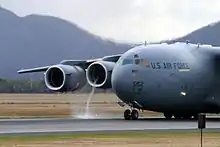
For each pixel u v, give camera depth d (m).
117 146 72.38
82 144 73.69
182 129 93.19
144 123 107.50
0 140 76.88
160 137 81.88
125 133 86.25
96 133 85.62
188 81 120.56
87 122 109.06
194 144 75.25
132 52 118.62
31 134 83.69
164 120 118.94
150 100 118.44
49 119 120.50
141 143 75.38
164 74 118.25
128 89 116.75
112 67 119.50
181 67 119.88
